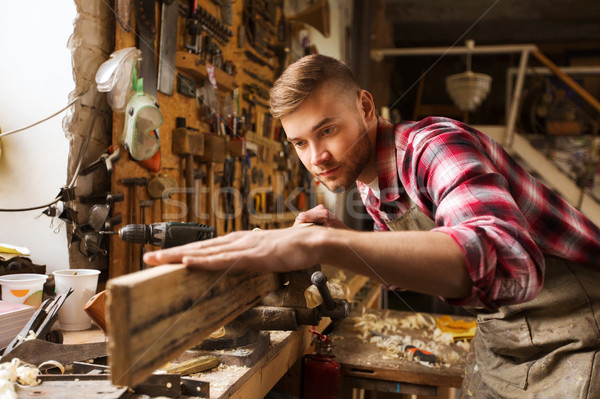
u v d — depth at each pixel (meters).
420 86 8.22
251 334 1.27
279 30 3.53
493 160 1.02
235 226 2.80
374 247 0.70
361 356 1.72
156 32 1.99
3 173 1.71
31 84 1.69
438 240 0.70
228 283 0.88
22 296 1.33
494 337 1.21
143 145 1.75
